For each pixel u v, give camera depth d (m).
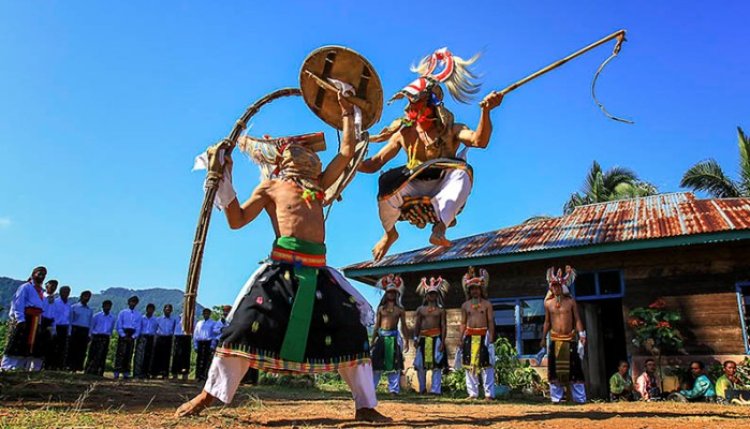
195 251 3.87
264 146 4.48
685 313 11.59
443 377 12.73
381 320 12.23
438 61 5.49
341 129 5.10
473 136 4.96
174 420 3.78
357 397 4.17
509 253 13.13
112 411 4.64
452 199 4.81
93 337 13.42
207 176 4.02
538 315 13.27
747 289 11.41
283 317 3.84
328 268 4.21
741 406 7.10
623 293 12.26
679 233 11.41
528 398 11.80
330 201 4.65
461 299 14.14
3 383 6.71
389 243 5.35
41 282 11.44
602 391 14.77
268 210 4.31
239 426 3.65
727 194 22.02
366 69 4.77
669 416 4.96
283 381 13.81
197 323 14.92
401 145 5.37
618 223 13.64
